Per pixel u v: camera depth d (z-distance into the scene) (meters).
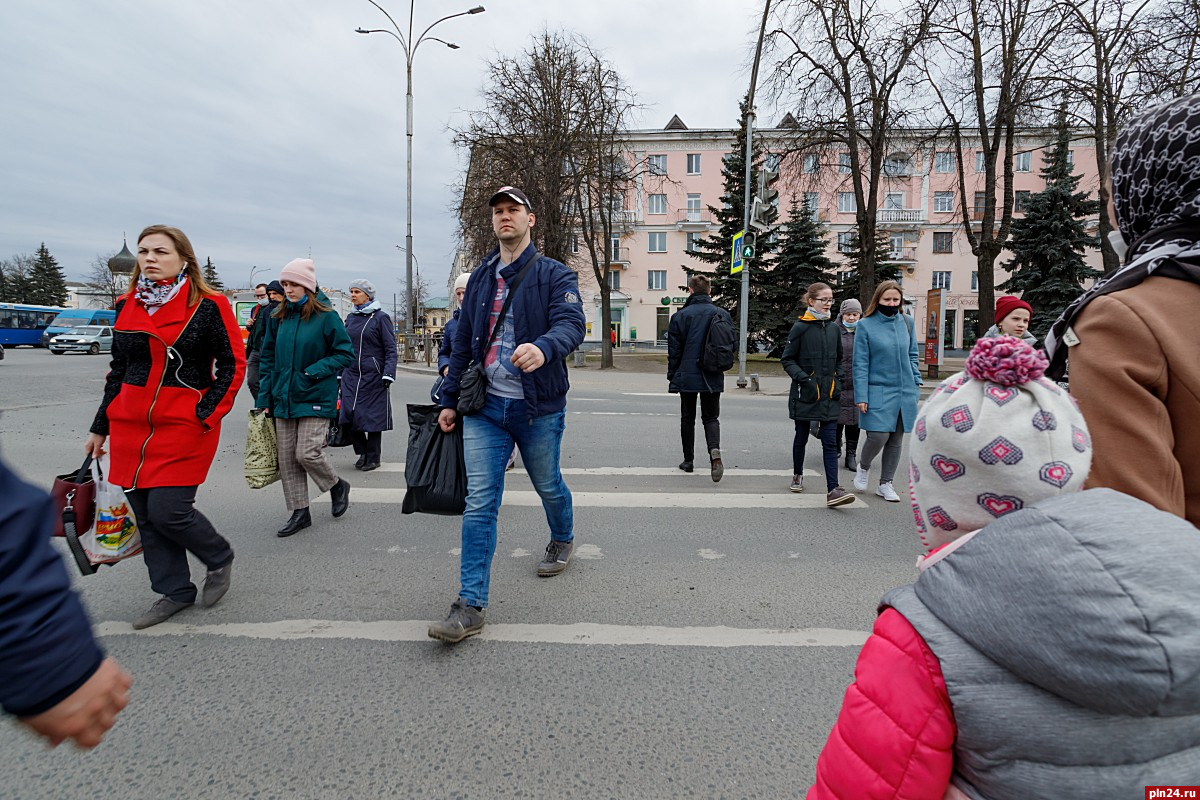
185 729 2.29
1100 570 0.82
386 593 3.50
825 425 5.16
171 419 2.96
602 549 4.25
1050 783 0.91
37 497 0.98
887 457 5.51
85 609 1.03
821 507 5.29
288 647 2.90
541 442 3.32
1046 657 0.85
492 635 3.03
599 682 2.63
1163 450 1.02
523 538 4.45
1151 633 0.77
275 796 1.97
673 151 47.62
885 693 1.06
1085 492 0.94
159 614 3.12
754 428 9.41
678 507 5.25
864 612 3.32
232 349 3.08
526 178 21.27
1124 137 1.24
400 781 2.04
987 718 0.94
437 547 4.25
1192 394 1.01
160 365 2.95
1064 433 1.02
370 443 6.54
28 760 2.13
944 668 0.97
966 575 0.98
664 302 47.91
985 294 18.55
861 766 1.08
